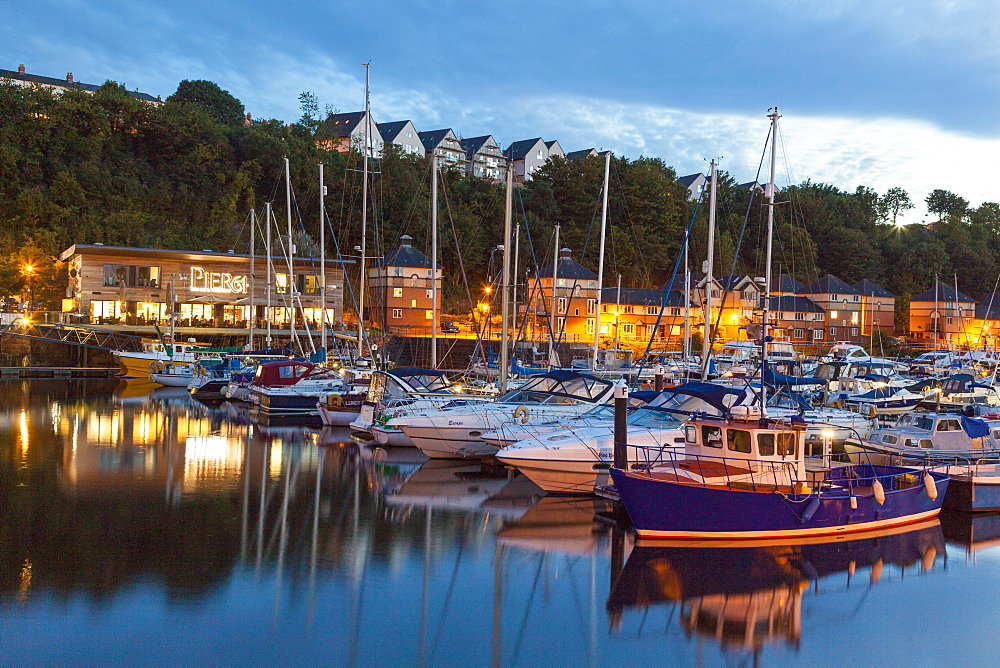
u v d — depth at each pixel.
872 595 14.02
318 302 68.62
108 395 45.53
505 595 13.66
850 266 118.00
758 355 54.59
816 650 12.00
